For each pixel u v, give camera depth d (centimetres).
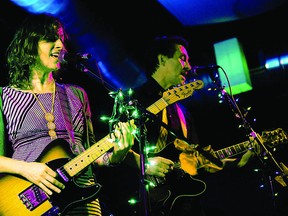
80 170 249
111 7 481
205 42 607
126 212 409
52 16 283
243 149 375
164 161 320
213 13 555
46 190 237
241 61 543
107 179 424
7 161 238
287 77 563
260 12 570
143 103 356
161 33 559
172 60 372
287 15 584
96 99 420
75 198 241
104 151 259
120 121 267
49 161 246
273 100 553
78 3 430
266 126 539
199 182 328
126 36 505
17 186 243
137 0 509
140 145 247
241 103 559
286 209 445
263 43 595
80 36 451
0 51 390
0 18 398
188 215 322
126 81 510
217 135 520
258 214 461
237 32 611
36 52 271
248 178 473
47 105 262
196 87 339
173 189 323
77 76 423
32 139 250
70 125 263
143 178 231
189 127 365
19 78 271
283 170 349
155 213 313
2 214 238
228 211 470
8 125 254
